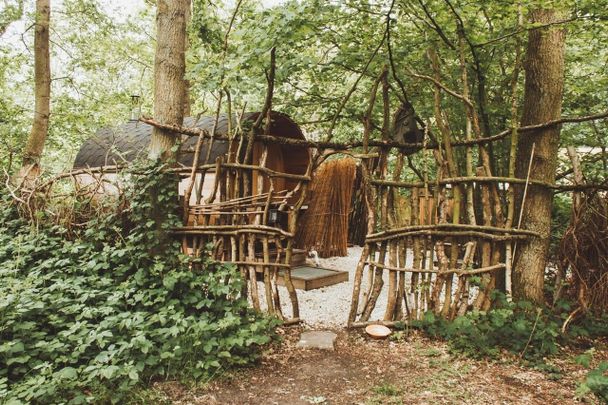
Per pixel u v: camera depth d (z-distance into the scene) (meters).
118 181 5.02
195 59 5.13
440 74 5.44
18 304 3.39
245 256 4.82
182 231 4.77
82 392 2.98
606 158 5.75
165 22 4.84
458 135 5.88
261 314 4.52
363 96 6.44
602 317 4.49
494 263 4.46
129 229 4.89
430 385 3.34
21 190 5.55
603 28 4.63
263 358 3.85
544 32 4.57
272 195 4.81
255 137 4.91
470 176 4.60
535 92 4.68
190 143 6.35
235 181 4.94
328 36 5.44
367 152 4.91
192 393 3.19
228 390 3.27
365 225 10.79
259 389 3.30
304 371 3.63
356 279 4.74
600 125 5.88
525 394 3.19
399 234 4.63
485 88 5.68
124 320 3.36
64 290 4.00
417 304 4.60
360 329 4.62
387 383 3.39
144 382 3.26
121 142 7.75
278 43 4.01
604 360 3.81
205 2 6.41
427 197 4.72
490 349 3.88
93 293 3.83
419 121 5.22
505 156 5.50
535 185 4.59
